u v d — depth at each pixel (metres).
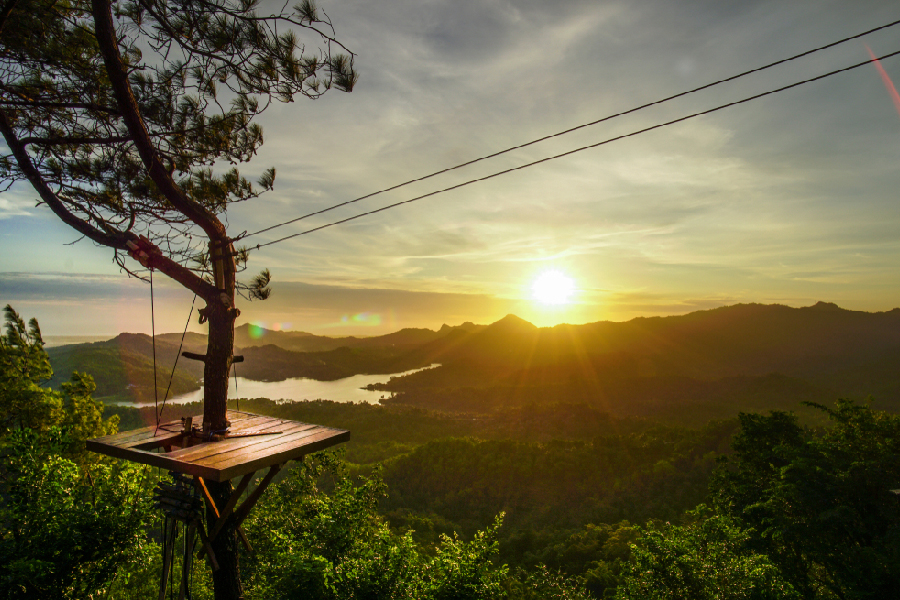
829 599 16.53
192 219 6.34
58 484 7.62
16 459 7.54
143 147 5.83
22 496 7.35
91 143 6.71
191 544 5.21
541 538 62.47
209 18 5.93
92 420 18.94
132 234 6.02
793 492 16.86
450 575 7.38
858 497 16.22
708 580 14.30
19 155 6.01
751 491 20.50
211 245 6.41
